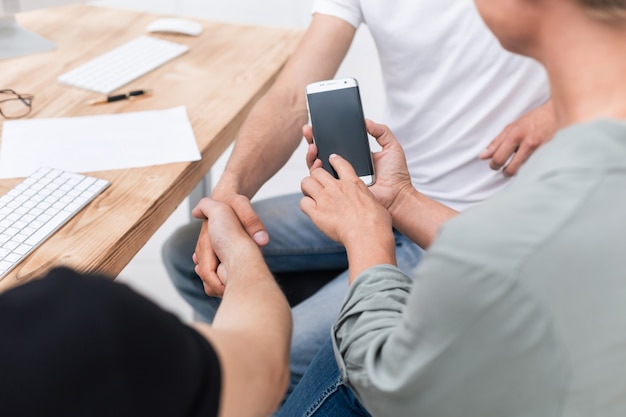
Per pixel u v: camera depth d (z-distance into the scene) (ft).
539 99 4.77
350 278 3.12
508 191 2.27
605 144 2.16
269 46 5.73
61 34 5.71
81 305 1.86
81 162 4.22
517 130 4.56
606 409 2.22
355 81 4.09
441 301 2.25
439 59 4.80
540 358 2.18
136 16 6.08
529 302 2.13
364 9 4.91
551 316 2.13
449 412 2.41
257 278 3.13
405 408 2.52
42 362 1.79
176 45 5.61
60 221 3.74
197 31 5.82
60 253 3.58
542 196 2.17
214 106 4.86
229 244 3.61
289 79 4.97
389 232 3.29
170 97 4.93
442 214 3.95
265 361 2.46
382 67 5.14
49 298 1.86
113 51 5.44
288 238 5.14
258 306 2.83
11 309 1.84
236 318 2.73
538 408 2.26
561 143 2.24
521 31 2.39
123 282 2.06
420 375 2.40
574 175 2.16
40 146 4.33
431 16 4.73
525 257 2.13
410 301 2.40
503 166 4.82
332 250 5.15
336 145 4.00
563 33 2.28
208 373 2.08
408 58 4.88
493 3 2.40
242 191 4.36
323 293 4.65
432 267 2.26
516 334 2.17
